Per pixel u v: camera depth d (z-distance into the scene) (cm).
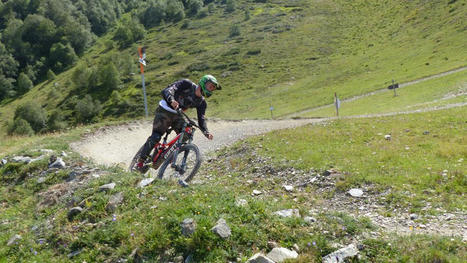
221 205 572
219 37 15988
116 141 1861
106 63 14988
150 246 496
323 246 492
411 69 7300
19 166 998
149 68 14288
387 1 14812
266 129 2431
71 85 14838
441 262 470
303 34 13688
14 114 13512
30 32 19600
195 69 12494
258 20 16838
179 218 531
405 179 1023
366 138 1661
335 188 1029
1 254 571
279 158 1391
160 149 769
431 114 2275
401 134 1691
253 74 10956
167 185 702
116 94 12175
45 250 557
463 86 4406
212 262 467
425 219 755
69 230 582
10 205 813
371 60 9431
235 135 2275
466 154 1216
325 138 1708
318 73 9700
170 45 16525
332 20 14662
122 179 726
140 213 583
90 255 512
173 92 705
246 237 504
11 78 16700
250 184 1155
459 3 11081
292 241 506
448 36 8981
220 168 1487
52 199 762
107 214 609
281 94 8631
